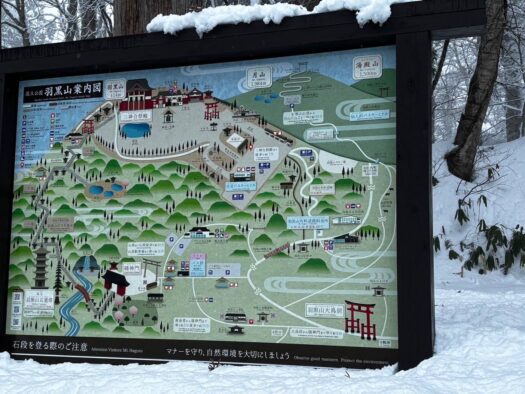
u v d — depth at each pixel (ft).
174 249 18.51
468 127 44.73
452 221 42.16
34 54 19.90
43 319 19.39
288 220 17.65
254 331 17.52
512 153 46.29
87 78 19.97
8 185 20.04
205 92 18.79
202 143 18.65
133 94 19.47
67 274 19.39
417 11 16.61
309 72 17.97
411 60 16.58
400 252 16.16
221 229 18.17
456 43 66.90
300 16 17.56
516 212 41.11
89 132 19.76
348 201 17.22
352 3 17.03
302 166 17.71
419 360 15.85
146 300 18.57
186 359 17.99
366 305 16.75
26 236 19.90
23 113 20.47
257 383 15.21
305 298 17.24
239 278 17.84
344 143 17.44
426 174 16.20
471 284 35.91
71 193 19.67
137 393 14.96
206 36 18.33
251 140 18.22
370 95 17.40
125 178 19.21
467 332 17.83
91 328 18.93
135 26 26.30
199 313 18.06
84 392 15.30
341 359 16.75
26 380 16.70
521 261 37.93
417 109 16.44
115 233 19.10
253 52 18.16
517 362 15.52
